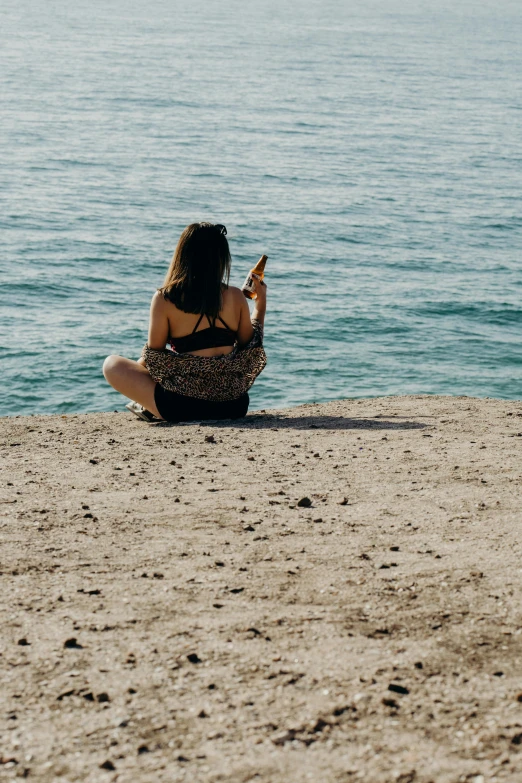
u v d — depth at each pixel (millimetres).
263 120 87688
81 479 4602
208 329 6266
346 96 113062
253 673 2357
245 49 188250
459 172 62031
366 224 44094
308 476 4613
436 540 3418
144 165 59969
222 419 6586
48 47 172500
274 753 1995
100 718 2148
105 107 93000
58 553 3320
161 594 2895
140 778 1917
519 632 2555
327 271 34781
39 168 56219
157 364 6250
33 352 23688
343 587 2928
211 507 3986
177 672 2367
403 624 2635
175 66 146125
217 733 2078
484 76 151125
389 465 4816
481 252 39250
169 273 6188
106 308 28734
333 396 21781
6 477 4668
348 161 64875
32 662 2432
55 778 1924
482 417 6488
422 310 29641
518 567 3061
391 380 23094
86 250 36375
